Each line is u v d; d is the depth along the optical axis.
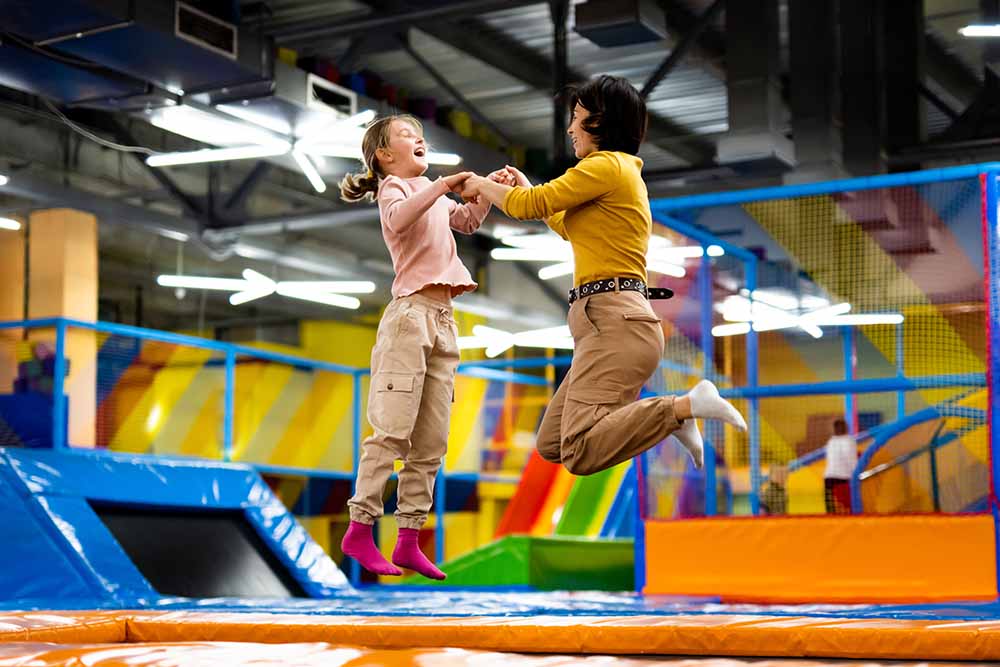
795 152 10.45
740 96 10.09
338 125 8.01
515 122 14.02
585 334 3.50
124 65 8.27
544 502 13.22
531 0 9.79
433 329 3.95
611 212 3.51
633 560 9.95
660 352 3.52
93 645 3.08
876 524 7.00
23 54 8.05
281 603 5.25
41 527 6.39
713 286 10.00
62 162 12.61
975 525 6.75
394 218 3.79
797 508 13.16
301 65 9.95
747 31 10.11
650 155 14.61
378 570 3.87
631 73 12.51
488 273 17.62
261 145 8.43
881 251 11.45
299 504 14.95
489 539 16.70
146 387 13.99
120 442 14.64
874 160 10.77
